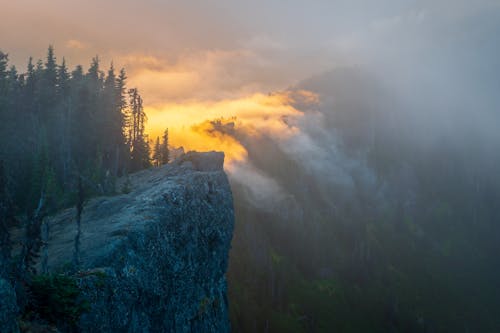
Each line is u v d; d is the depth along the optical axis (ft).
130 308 112.16
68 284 94.12
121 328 106.83
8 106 237.04
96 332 97.76
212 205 171.53
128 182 195.52
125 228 126.93
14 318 77.97
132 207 144.15
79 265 110.11
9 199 99.35
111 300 105.50
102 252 115.24
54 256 119.75
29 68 261.44
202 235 159.84
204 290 157.79
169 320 132.05
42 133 214.07
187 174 178.81
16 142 224.74
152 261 127.85
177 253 141.69
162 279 130.52
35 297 89.97
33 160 197.98
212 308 161.38
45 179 179.22
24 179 192.85
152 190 158.10
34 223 107.45
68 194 184.55
